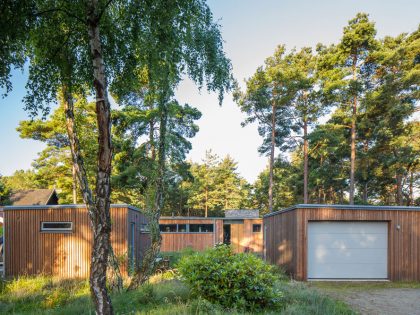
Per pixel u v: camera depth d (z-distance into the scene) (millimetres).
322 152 27953
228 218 25375
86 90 8641
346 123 24594
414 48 21547
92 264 5020
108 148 5270
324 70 23953
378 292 9477
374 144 24688
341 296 8633
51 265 12828
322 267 12273
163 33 6398
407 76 20453
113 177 21031
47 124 25062
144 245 16578
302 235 12070
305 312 5867
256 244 25984
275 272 12492
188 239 24625
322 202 36594
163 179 9594
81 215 13047
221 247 7293
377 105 22250
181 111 20406
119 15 6883
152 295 6930
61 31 7102
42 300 8133
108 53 7301
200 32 6941
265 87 24562
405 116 21172
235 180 43312
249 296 6168
